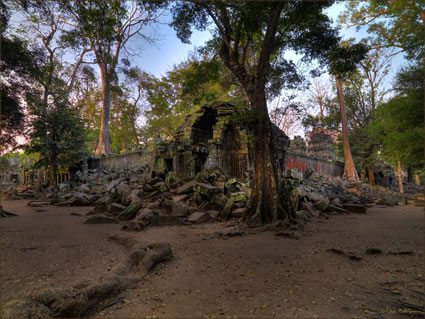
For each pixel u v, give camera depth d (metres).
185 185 14.53
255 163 10.38
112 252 5.97
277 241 7.21
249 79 11.07
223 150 18.78
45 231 8.34
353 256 5.44
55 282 4.03
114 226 9.64
